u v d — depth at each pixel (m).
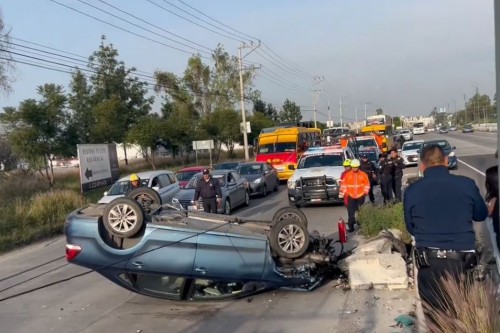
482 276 4.79
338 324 6.36
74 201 20.19
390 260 7.75
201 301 7.60
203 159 56.19
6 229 15.95
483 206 4.24
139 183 13.95
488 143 50.38
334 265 8.25
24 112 29.95
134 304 7.91
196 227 7.43
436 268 4.18
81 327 7.02
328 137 37.34
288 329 6.34
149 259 7.13
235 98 65.38
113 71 52.12
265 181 23.19
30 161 30.75
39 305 8.24
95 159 25.34
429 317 4.36
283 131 29.89
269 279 7.32
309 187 17.02
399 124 157.50
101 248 7.21
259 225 8.30
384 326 6.11
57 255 12.95
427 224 4.22
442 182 4.25
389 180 15.20
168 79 62.03
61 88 32.34
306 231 7.62
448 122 183.38
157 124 45.50
